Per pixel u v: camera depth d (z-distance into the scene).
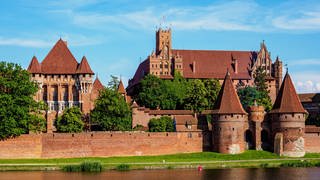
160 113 158.38
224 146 132.25
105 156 129.00
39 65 163.50
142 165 114.81
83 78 162.62
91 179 96.88
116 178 98.38
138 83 195.12
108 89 151.88
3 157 124.38
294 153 132.25
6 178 98.38
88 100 162.50
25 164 115.88
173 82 181.25
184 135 134.00
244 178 98.94
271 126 137.38
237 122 132.75
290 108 133.75
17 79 127.50
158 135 132.25
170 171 108.94
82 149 128.12
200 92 169.88
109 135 129.62
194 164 117.06
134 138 130.88
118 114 144.62
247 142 138.00
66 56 166.75
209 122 149.88
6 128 122.75
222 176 101.44
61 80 163.75
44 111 160.62
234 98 135.00
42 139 126.56
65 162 120.38
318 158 128.50
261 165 117.44
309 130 135.88
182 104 172.75
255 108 138.00
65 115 145.25
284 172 107.31
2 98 122.88
